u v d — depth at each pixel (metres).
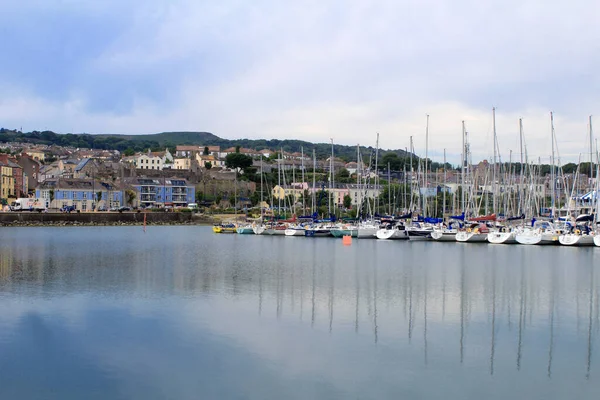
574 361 38.28
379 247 109.62
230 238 139.12
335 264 83.06
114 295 57.97
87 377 35.38
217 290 60.94
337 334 43.94
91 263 84.81
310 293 59.34
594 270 76.12
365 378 35.28
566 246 107.81
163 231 171.25
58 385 34.22
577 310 51.94
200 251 104.31
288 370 36.47
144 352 39.66
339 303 54.44
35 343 41.50
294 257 93.00
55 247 111.62
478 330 45.25
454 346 41.25
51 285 63.91
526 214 146.38
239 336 43.22
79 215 197.62
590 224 116.88
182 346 40.84
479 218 121.94
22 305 53.09
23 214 188.88
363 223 137.00
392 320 48.12
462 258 90.06
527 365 37.50
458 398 32.59
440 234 119.38
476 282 66.31
